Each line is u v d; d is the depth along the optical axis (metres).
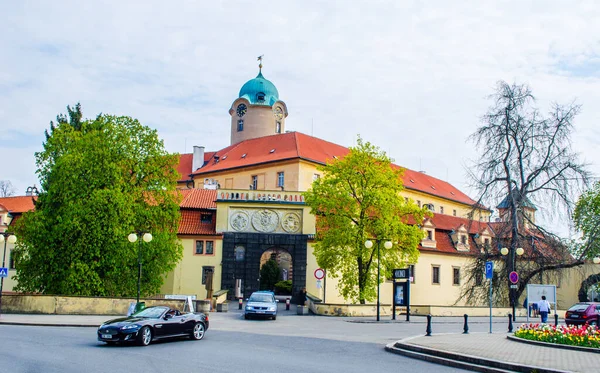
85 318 32.97
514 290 40.00
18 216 65.44
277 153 75.75
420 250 64.88
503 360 17.39
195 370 16.31
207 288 54.88
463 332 28.20
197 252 55.69
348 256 48.31
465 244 71.00
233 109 91.69
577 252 52.53
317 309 44.09
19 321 29.59
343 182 49.84
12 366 16.14
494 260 50.44
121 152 46.38
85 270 42.09
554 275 49.50
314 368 17.05
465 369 17.59
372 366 17.72
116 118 47.56
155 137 48.38
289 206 56.47
